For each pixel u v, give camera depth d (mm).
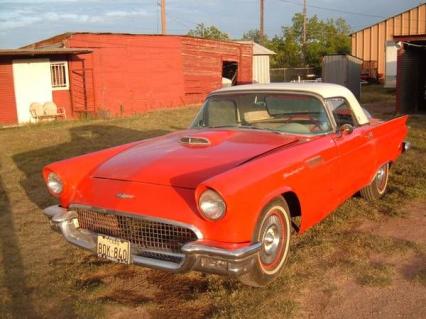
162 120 16109
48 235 5234
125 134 12930
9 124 17359
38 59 18031
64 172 4078
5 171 8586
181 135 4852
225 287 3848
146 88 21156
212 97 5270
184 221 3385
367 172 5418
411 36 15055
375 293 3715
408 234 4934
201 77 23938
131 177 3826
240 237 3330
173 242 3512
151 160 4020
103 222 3842
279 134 4574
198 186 3246
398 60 15867
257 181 3451
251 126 4852
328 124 4742
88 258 4578
